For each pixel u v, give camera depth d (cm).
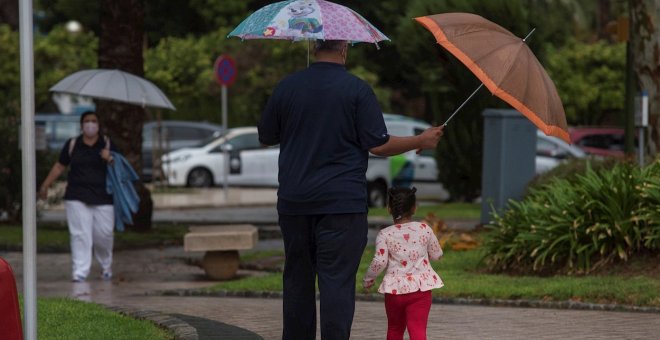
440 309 1809
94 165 2389
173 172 5438
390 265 1274
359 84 1142
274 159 5459
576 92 7138
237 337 1448
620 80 7231
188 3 7831
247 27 1208
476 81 3975
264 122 1164
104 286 2298
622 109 7519
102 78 2606
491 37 1188
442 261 2341
